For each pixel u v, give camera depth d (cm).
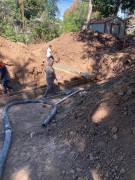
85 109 449
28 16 2355
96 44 1115
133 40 1175
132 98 383
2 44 947
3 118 466
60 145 352
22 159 316
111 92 448
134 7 2122
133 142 289
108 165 281
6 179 271
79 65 1055
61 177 276
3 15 1908
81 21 2566
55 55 1191
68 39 1255
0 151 330
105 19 1927
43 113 509
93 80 880
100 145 319
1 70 684
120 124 332
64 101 621
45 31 1892
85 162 299
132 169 256
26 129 418
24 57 980
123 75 618
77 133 367
